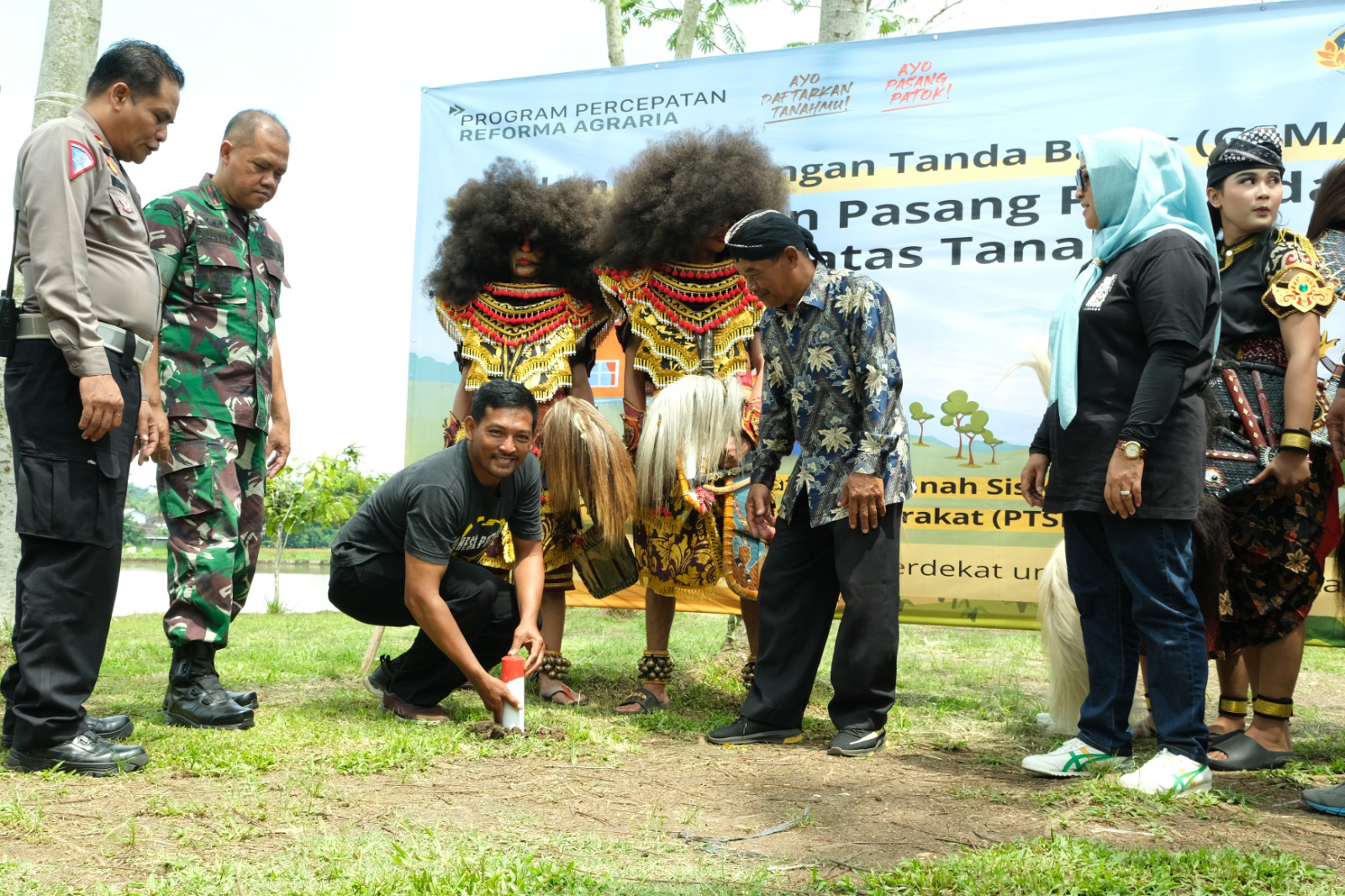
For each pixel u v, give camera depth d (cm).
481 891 178
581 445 388
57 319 262
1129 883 187
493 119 497
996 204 436
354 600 357
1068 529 299
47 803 239
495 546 396
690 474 378
